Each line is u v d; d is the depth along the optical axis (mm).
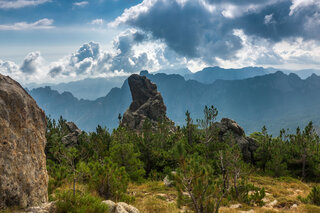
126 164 22609
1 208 6711
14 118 7902
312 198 16125
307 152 36688
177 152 9219
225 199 14703
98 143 32219
